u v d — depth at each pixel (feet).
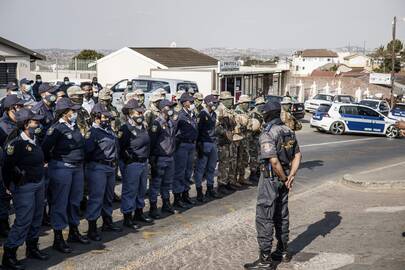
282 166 19.92
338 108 79.36
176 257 21.91
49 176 22.09
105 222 25.55
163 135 27.89
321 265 20.35
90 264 20.98
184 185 31.07
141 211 27.32
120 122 28.89
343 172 44.78
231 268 20.58
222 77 100.07
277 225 20.71
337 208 30.14
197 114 34.12
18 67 86.94
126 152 25.53
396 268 19.57
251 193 35.04
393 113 91.04
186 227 26.58
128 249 22.95
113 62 114.83
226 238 24.66
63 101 22.06
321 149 60.49
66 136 21.93
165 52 120.88
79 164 22.58
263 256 20.01
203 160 32.22
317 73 281.33
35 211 20.86
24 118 19.94
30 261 21.24
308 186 38.32
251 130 36.94
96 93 45.91
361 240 23.38
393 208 29.45
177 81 67.77
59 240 22.36
